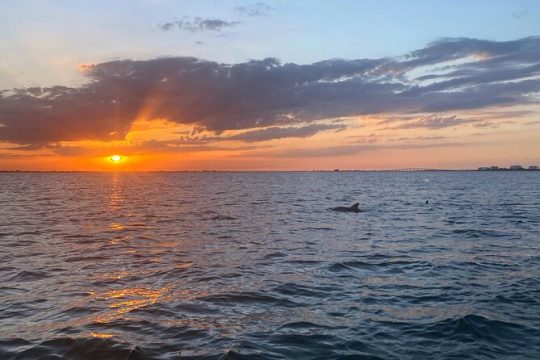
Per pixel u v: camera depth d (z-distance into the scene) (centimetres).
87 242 2222
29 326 993
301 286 1355
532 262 1700
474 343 909
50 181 15588
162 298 1222
